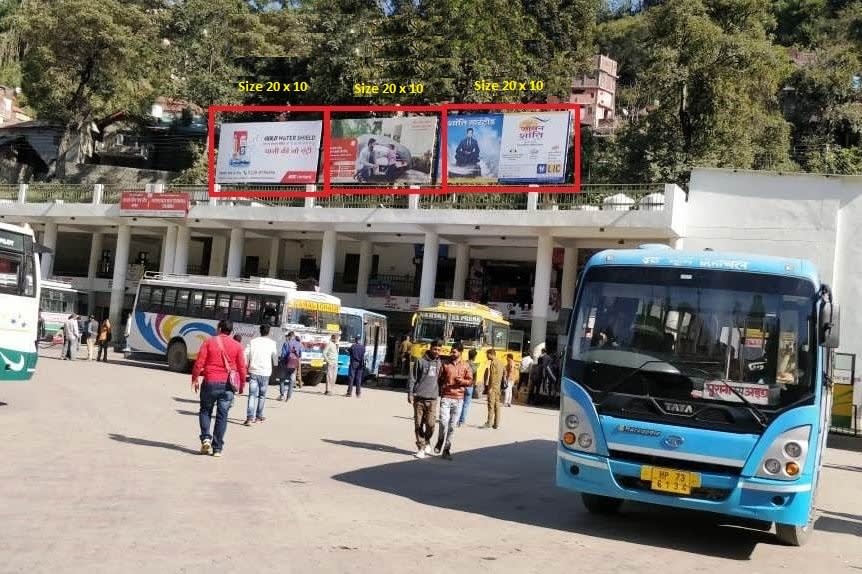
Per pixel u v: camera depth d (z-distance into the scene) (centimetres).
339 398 2581
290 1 6750
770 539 941
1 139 6181
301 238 4516
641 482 815
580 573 681
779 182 3089
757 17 4388
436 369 1353
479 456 1453
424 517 855
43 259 4612
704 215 3175
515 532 826
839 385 2739
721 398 798
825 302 820
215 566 604
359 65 4834
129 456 1087
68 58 5416
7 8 7650
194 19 5512
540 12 5578
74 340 3347
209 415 1166
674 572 721
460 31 4616
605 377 842
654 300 859
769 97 4303
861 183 2983
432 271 3622
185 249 4247
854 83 6350
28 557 595
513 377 3081
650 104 4662
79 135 5881
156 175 6041
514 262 4300
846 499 1394
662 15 4144
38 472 923
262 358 1641
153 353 3083
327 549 682
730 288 844
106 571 572
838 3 8450
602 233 3297
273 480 997
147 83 5584
